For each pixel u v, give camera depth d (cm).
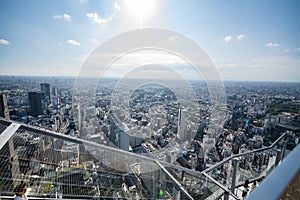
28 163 536
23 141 643
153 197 477
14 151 576
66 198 444
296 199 79
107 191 488
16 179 463
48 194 438
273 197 68
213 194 490
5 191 416
